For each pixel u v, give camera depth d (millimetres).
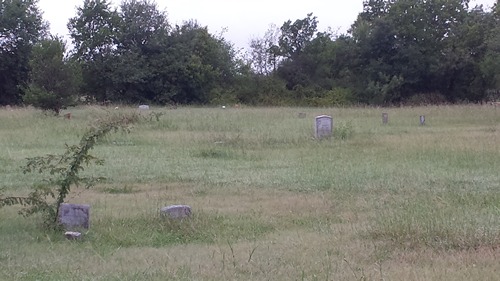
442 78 54906
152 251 7691
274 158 16891
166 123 25766
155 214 9656
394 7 55438
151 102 54875
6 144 19500
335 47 59125
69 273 6586
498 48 45219
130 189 12359
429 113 34250
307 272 6527
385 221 8594
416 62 54250
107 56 53250
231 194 11844
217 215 9766
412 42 54938
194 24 57781
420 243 7652
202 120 27688
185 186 12727
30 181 12883
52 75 32875
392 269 6602
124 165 15312
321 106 51500
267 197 11484
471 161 15492
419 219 8609
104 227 8922
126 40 54156
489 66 46438
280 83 59000
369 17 61000
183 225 8984
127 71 52938
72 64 34031
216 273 6523
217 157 17172
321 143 19938
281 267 6750
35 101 32344
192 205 10656
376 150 17953
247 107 46375
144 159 16438
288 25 62469
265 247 7766
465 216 9031
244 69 60562
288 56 62562
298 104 55375
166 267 6773
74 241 8195
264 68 64125
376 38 55500
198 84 55719
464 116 32844
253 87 58594
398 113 34438
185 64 54812
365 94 55875
